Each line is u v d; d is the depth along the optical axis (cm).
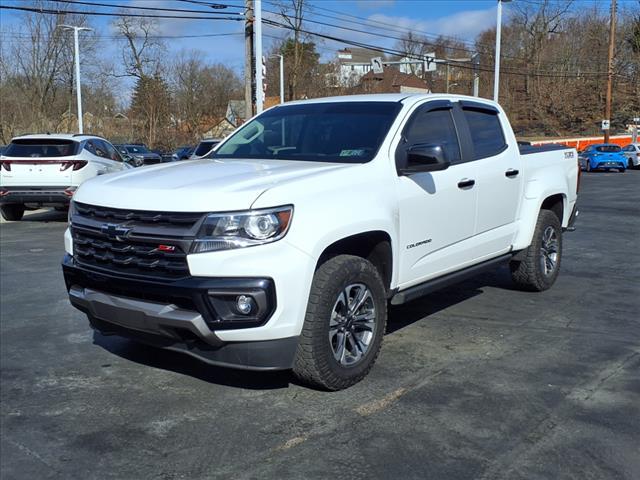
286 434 371
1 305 667
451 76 7375
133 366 483
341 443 359
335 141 496
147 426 383
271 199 377
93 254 416
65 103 5103
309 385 428
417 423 383
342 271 409
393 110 509
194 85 5591
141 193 398
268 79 5266
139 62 5438
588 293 702
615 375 458
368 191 439
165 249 378
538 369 470
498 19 2906
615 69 6550
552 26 7069
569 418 389
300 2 4656
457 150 548
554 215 697
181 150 3038
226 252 366
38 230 1248
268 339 380
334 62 5647
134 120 5266
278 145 522
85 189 439
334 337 421
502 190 596
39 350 522
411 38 6184
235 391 433
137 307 389
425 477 324
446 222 519
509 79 7175
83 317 621
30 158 1247
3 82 4772
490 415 393
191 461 342
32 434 376
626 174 3250
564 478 322
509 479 321
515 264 680
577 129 6756
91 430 380
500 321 594
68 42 4919
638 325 582
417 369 470
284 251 376
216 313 371
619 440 361
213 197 375
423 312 625
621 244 1052
